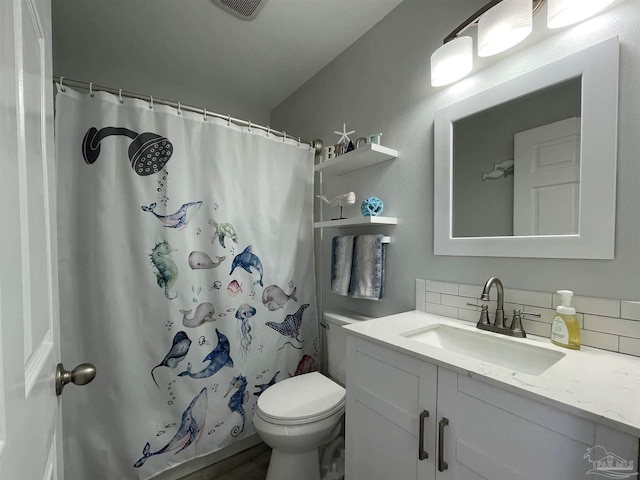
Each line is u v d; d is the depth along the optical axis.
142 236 1.34
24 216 0.43
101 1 1.40
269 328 1.74
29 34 0.48
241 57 1.85
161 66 1.93
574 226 0.92
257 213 1.70
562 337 0.88
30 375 0.44
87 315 1.25
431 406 0.81
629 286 0.81
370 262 1.48
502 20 0.93
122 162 1.32
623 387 0.63
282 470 1.27
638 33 0.80
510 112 1.07
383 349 0.95
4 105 0.35
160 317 1.38
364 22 1.57
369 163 1.58
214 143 1.54
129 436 1.30
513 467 0.65
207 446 1.50
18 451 0.37
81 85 1.26
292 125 2.28
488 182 1.12
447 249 1.23
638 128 0.80
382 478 0.95
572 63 0.91
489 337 1.01
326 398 1.34
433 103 1.31
